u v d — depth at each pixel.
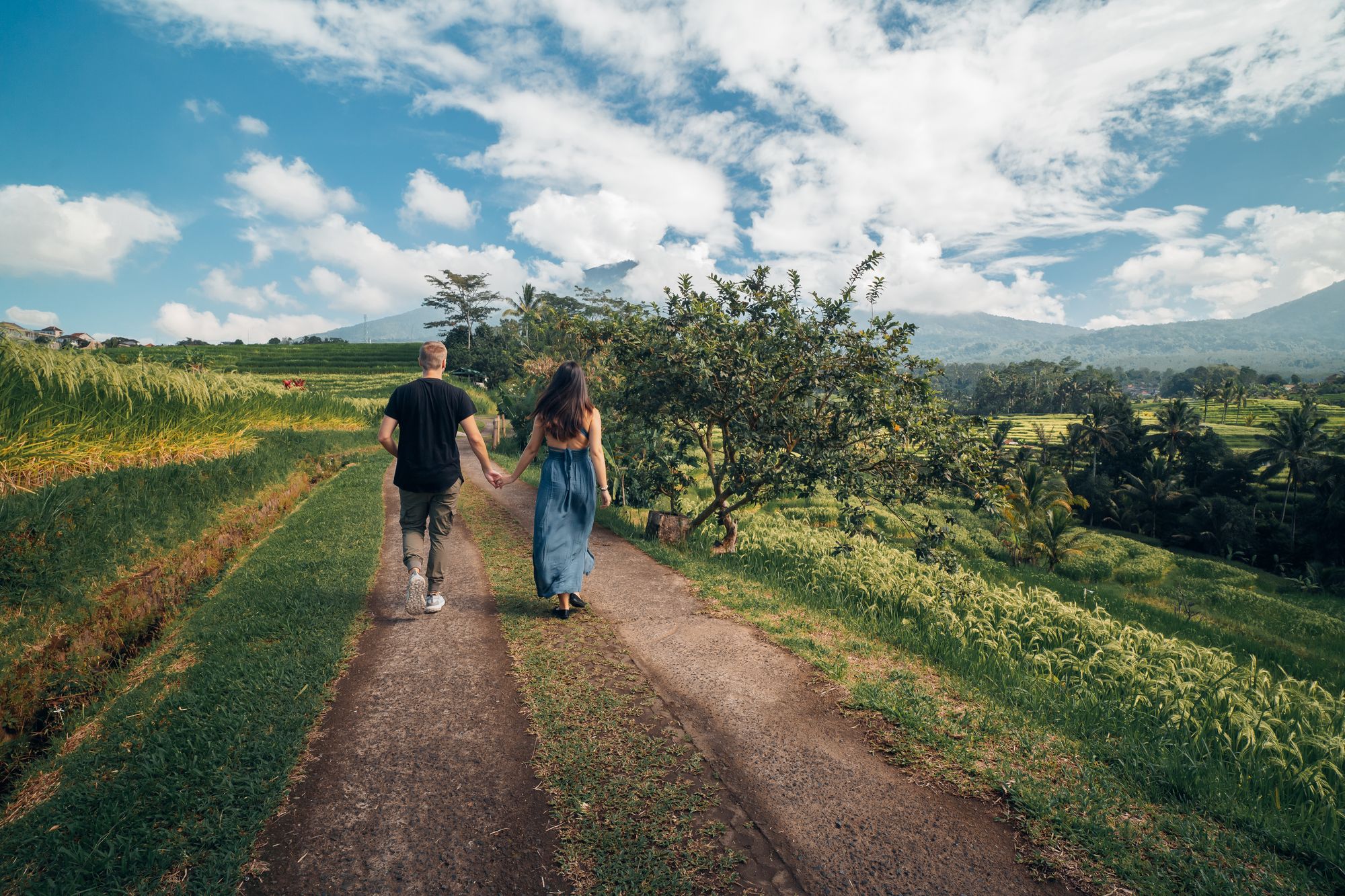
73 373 6.93
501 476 4.30
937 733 3.01
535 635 4.04
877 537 7.79
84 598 3.90
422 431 3.99
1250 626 33.81
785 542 9.08
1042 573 33.31
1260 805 2.77
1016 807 2.46
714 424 8.58
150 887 1.89
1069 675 4.93
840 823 2.32
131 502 5.42
